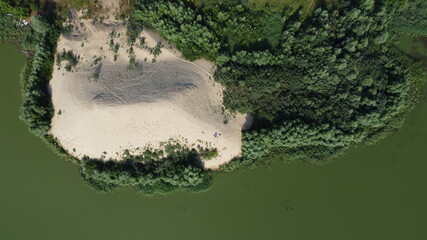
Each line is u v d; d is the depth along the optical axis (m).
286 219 67.88
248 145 66.38
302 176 68.19
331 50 66.75
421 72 67.81
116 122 65.12
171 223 67.88
